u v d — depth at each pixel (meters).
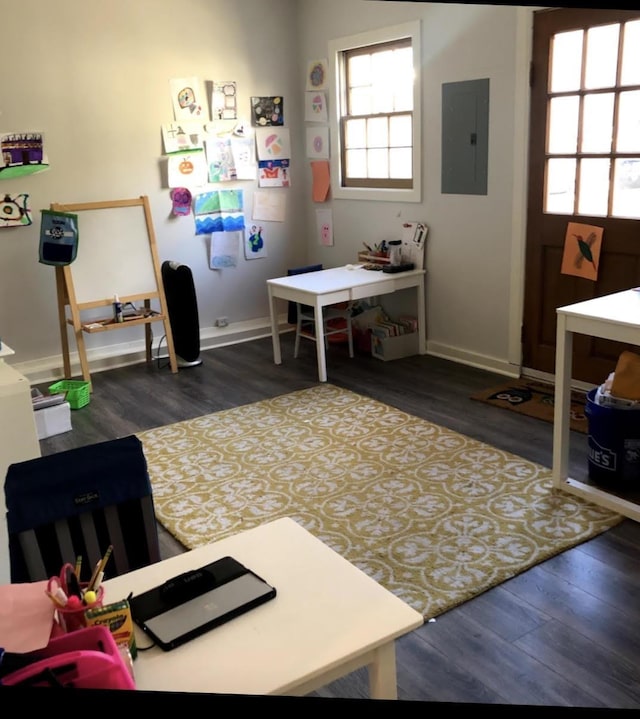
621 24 3.49
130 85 4.98
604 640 2.10
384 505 2.94
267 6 5.45
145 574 1.38
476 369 4.66
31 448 2.62
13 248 4.76
